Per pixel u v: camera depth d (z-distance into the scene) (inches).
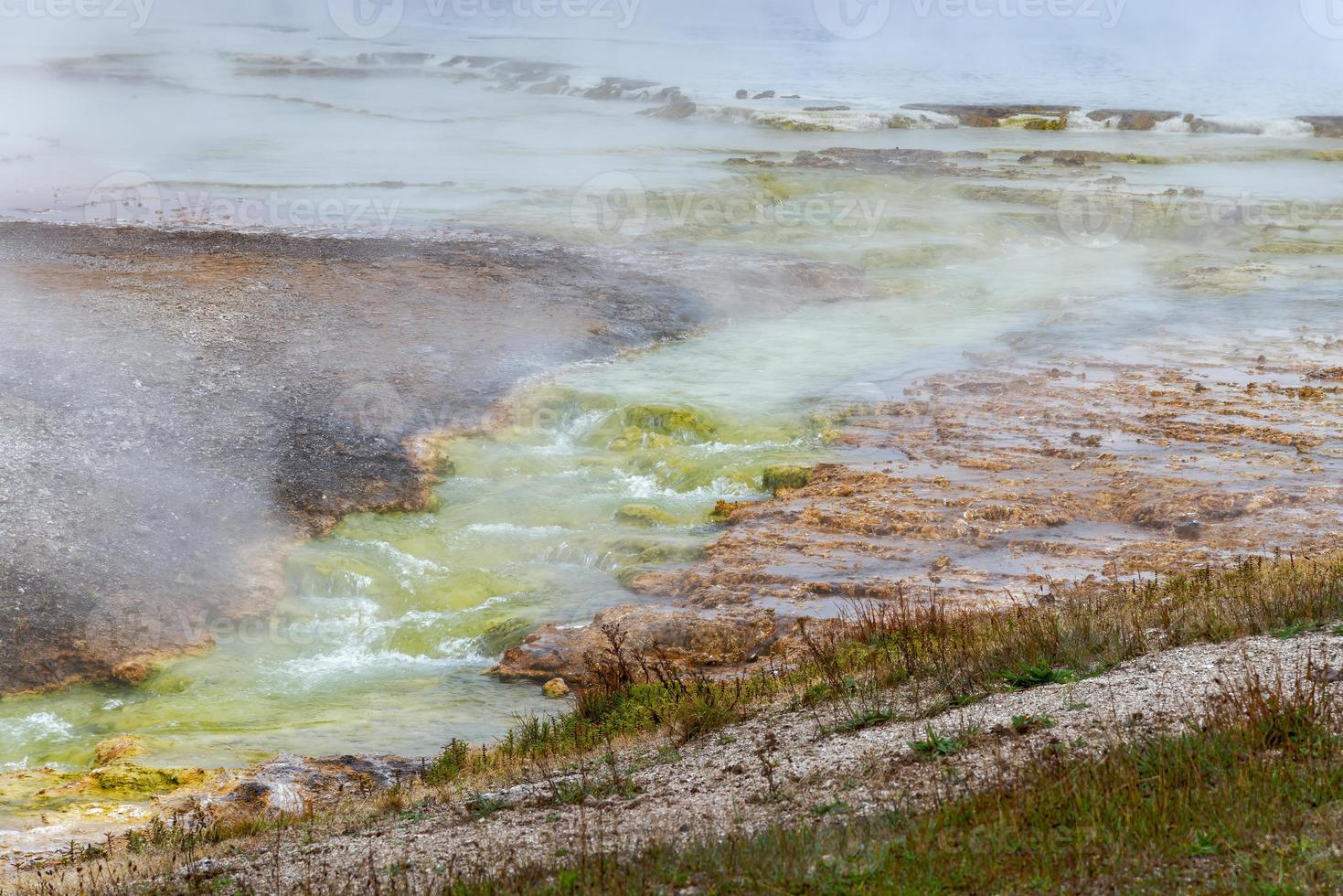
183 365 1050.1
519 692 666.2
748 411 1070.4
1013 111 3189.0
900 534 796.0
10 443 855.7
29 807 502.9
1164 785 281.7
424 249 1581.0
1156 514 787.4
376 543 846.5
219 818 478.0
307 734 602.5
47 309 1168.2
